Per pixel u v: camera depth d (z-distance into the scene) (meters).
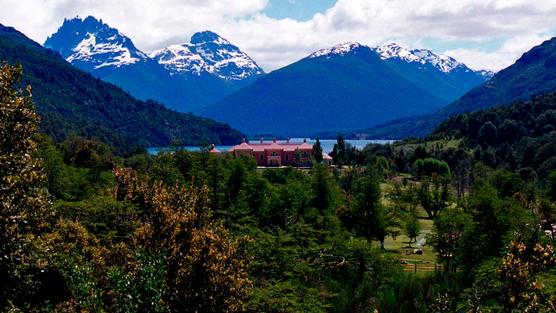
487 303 32.91
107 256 29.25
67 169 90.50
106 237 42.31
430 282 64.94
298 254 65.31
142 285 22.02
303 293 51.47
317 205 94.75
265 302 45.62
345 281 65.81
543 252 28.66
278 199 85.69
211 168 89.56
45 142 85.81
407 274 67.25
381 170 177.88
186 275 23.36
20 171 25.22
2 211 24.19
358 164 196.00
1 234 24.17
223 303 23.88
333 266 67.81
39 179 26.11
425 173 175.00
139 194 59.12
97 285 24.44
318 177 96.88
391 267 67.81
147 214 31.64
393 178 177.75
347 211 98.00
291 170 119.31
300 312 47.12
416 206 133.75
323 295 55.84
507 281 28.80
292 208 85.69
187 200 28.27
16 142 25.34
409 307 60.12
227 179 89.19
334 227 84.88
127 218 52.34
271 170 119.25
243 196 83.94
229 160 104.00
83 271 24.80
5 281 24.78
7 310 22.67
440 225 78.06
